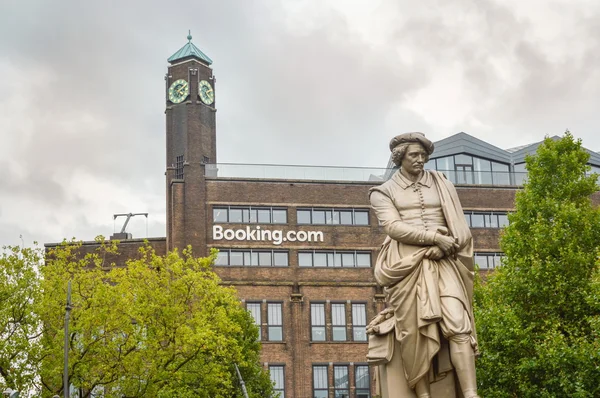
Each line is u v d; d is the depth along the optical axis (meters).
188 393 41.34
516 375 31.83
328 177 76.00
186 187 73.50
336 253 74.50
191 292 42.69
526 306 33.19
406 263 11.38
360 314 73.06
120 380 39.91
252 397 51.53
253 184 74.56
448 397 11.38
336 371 71.69
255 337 53.81
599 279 30.69
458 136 78.94
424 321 11.16
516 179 78.75
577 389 28.19
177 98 75.75
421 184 12.02
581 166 37.91
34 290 39.72
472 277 11.73
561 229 33.91
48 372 38.31
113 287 41.06
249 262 73.06
